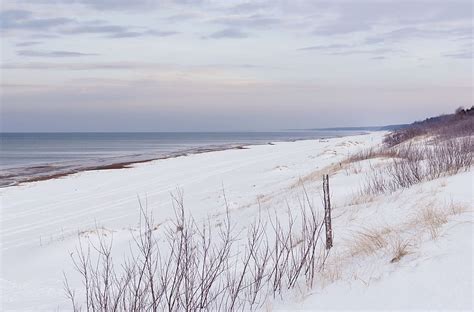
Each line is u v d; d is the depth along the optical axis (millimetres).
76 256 13734
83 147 115938
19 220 22672
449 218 7070
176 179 34969
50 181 37406
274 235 10953
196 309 6238
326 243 8250
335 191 15703
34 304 9133
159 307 6695
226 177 33688
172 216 19953
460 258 5211
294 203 14914
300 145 75312
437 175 13414
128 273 7465
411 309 4512
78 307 7941
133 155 73375
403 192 11398
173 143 136875
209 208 20844
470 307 4273
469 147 16766
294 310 5336
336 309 4980
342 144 56469
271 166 38500
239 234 11867
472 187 9898
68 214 23562
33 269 12984
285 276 7328
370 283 5355
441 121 51938
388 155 23047
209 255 8820
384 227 8367
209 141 154250
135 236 15586
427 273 5105
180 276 6586
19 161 63625
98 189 31969
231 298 6320
